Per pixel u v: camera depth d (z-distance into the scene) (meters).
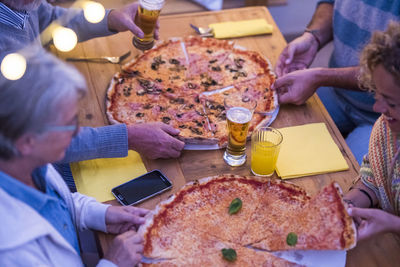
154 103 1.46
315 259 1.00
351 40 1.69
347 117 1.80
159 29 1.75
